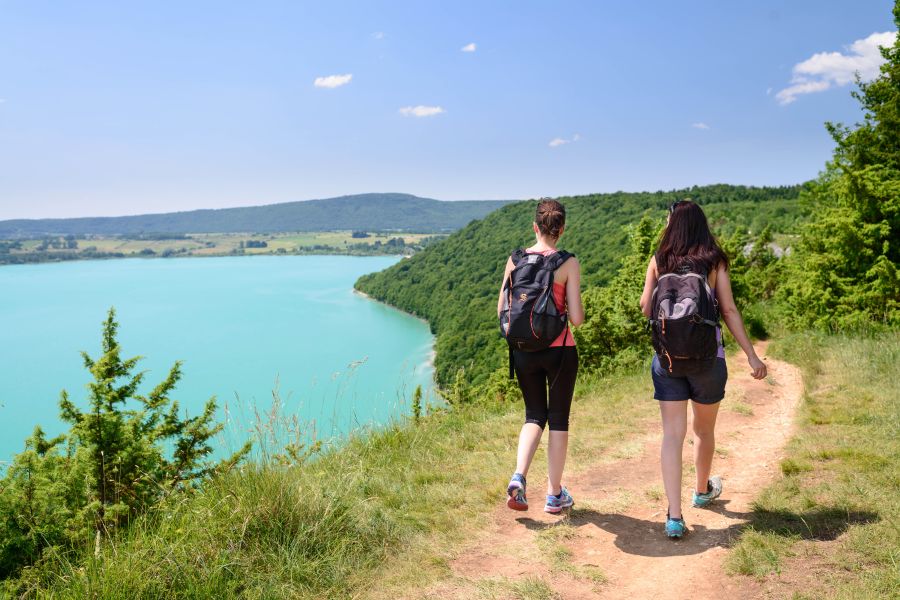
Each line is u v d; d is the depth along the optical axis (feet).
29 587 9.37
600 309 45.88
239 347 431.84
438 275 524.11
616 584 9.36
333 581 9.33
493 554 10.50
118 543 10.12
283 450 13.64
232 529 10.16
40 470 11.41
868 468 12.67
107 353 14.79
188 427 15.05
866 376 22.47
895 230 38.11
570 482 14.19
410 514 11.88
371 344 409.08
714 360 10.38
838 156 40.55
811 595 8.34
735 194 505.25
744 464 14.89
